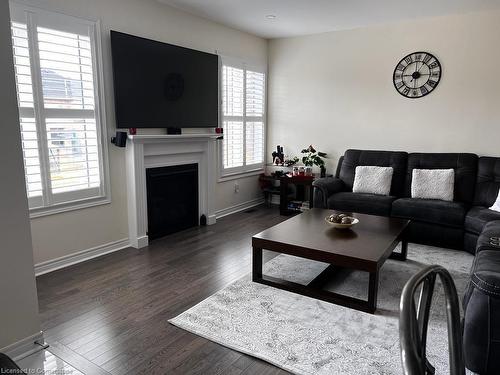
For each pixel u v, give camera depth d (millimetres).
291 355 2094
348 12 4305
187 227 4641
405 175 4617
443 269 1068
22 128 2920
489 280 1868
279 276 3201
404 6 4062
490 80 4262
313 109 5578
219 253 3752
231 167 5344
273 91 5910
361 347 2168
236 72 5230
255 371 1980
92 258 3574
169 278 3141
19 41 2842
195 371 1977
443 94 4562
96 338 2270
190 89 4395
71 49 3211
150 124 3938
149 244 4020
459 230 3756
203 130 4781
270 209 5703
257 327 2377
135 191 3803
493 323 1839
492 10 4145
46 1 2980
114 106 3615
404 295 901
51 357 2092
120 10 3586
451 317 1099
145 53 3777
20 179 2045
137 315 2539
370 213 4238
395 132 4957
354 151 5004
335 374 1941
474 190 4164
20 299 2094
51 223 3227
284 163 5762
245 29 5145
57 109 3143
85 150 3406
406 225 3285
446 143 4629
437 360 2035
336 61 5270
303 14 4395
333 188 4637
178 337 2281
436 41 4516
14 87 1980
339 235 2963
